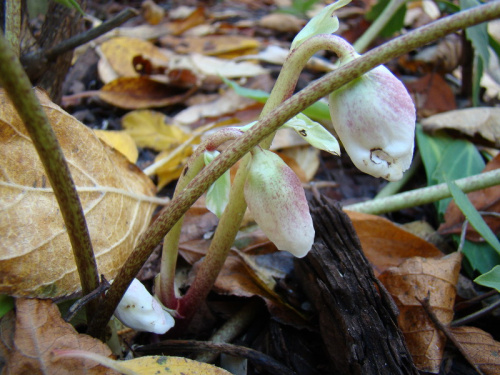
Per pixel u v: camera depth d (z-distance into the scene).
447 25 0.09
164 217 0.12
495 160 0.23
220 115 0.29
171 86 0.31
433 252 0.19
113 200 0.17
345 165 0.28
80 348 0.12
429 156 0.25
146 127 0.27
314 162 0.27
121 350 0.16
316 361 0.17
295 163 0.25
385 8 0.33
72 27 0.22
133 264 0.12
